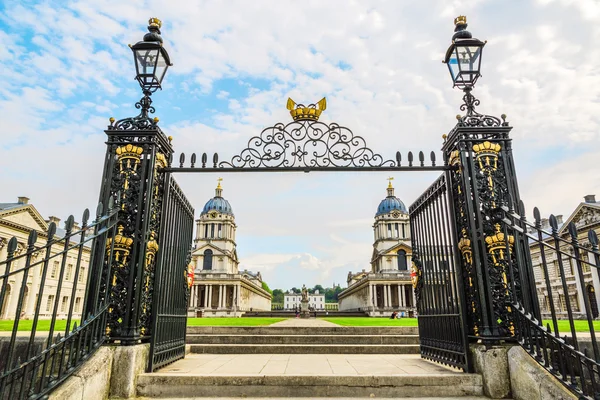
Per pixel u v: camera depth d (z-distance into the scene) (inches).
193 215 316.2
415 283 300.8
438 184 260.8
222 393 193.6
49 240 149.0
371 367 240.7
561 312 1519.4
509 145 230.5
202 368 235.8
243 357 301.9
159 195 236.5
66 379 166.1
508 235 214.1
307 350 339.0
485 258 209.6
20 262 1498.5
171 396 193.3
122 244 209.3
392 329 433.7
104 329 197.8
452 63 248.8
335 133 249.9
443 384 196.2
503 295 205.8
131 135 226.2
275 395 193.5
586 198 1501.0
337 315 2625.5
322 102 255.8
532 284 204.5
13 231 1486.2
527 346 189.8
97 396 178.2
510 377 192.5
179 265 279.0
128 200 216.7
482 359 198.7
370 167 243.9
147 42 239.6
